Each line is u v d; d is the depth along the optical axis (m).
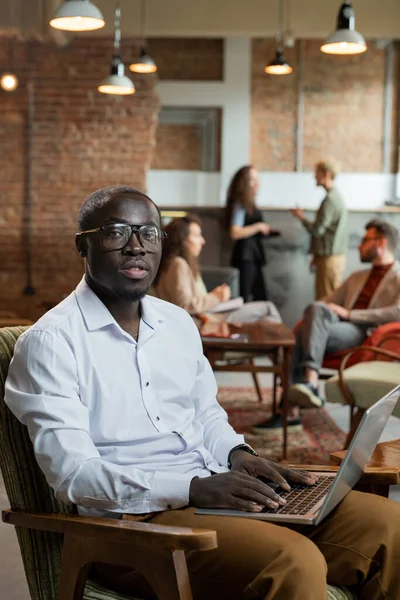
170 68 11.03
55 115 9.80
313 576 1.87
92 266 2.24
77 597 1.97
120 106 9.81
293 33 9.85
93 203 2.25
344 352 5.89
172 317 2.40
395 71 11.05
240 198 9.41
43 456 2.04
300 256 9.98
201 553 1.99
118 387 2.19
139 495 2.06
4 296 9.95
